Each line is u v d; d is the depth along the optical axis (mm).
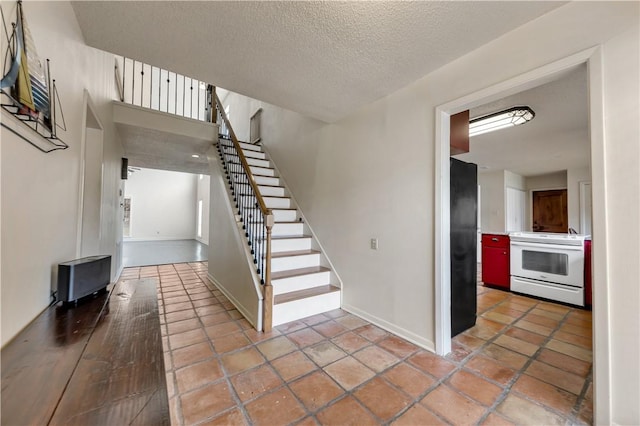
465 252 2664
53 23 1384
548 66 1588
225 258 3691
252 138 6156
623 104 1337
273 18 1597
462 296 2623
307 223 3951
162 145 4645
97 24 1680
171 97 7168
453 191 2523
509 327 2725
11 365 940
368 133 2865
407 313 2422
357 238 2996
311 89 2510
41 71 1241
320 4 1487
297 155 4320
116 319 1389
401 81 2365
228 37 1771
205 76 2271
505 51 1776
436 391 1703
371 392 1685
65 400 784
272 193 4496
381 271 2684
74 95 1771
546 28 1599
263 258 2994
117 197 4016
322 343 2316
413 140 2389
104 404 779
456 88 2059
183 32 1729
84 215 2711
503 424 1443
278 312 2688
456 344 2346
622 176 1331
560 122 3293
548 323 2830
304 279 3158
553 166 5707
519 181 6789
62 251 1614
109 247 3391
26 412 727
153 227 11305
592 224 1413
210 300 3398
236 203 3678
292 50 1911
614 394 1346
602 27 1404
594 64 1421
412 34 1753
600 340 1380
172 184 11711
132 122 3668
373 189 2799
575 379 1837
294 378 1813
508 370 1944
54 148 1459
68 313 1436
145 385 876
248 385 1730
